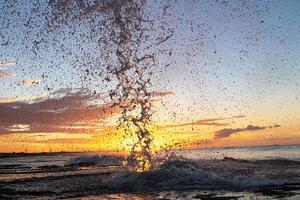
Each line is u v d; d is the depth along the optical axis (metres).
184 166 13.35
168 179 11.91
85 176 15.27
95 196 9.67
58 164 31.64
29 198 9.58
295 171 14.41
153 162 13.28
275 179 12.17
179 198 8.97
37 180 14.25
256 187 10.74
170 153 13.71
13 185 12.63
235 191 10.05
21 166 29.19
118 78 13.24
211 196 9.23
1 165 32.75
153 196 9.40
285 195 9.11
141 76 13.27
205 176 12.04
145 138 13.24
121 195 9.73
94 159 34.84
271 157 29.06
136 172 12.72
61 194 10.25
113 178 12.81
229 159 22.61
